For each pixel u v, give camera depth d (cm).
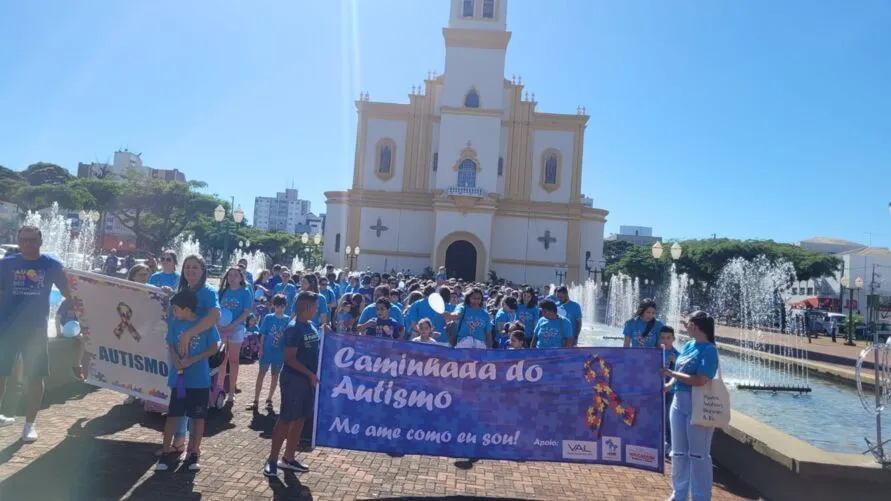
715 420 566
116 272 3838
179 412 616
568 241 4794
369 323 923
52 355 883
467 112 4694
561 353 669
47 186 5850
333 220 4928
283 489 589
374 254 4834
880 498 588
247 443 729
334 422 654
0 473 575
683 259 5588
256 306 1370
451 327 963
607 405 659
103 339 734
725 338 2803
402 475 660
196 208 6606
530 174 4875
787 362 1842
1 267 678
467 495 613
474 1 4772
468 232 4609
